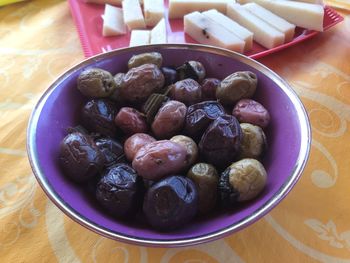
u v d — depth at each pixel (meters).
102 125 0.16
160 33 0.26
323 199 0.16
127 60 0.19
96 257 0.14
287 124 0.15
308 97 0.21
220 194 0.13
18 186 0.17
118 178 0.13
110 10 0.29
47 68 0.24
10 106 0.21
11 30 0.27
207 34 0.26
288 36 0.26
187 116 0.15
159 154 0.13
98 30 0.28
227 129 0.14
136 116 0.16
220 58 0.18
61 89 0.17
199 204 0.13
